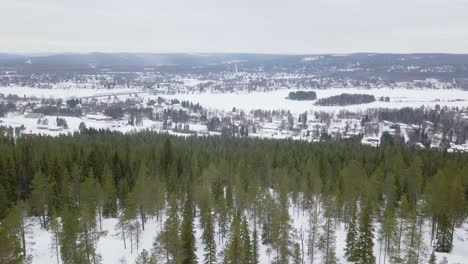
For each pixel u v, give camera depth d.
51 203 69.31
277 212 58.38
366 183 72.50
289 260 58.78
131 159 93.69
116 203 77.81
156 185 72.06
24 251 56.50
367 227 51.09
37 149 94.62
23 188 77.75
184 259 53.53
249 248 52.50
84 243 54.12
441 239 61.03
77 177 75.69
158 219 75.06
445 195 61.03
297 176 81.06
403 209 56.34
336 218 67.94
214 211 68.81
